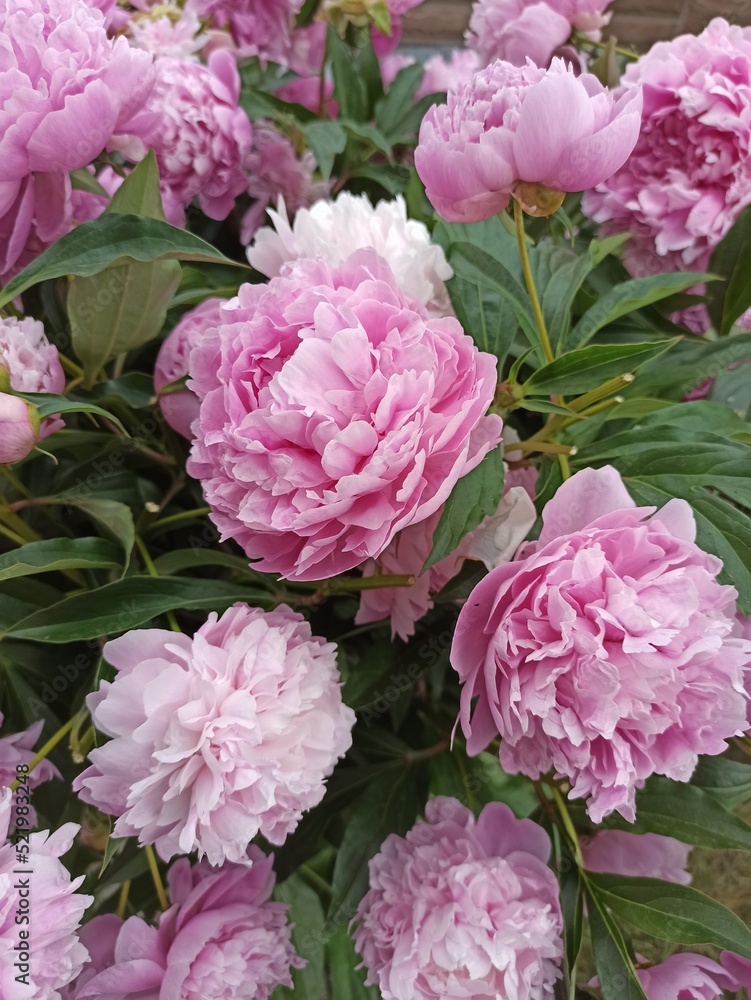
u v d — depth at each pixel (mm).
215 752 357
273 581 417
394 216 422
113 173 528
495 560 370
